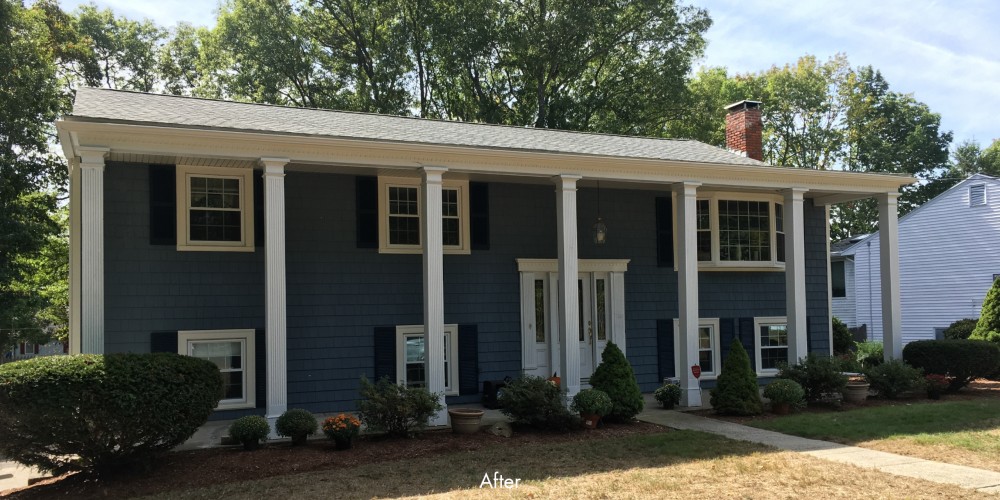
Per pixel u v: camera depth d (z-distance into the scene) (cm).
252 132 1031
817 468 845
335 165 1124
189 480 808
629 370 1175
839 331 2108
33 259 2472
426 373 1146
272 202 1061
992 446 973
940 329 2578
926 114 4350
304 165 1196
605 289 1531
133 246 1173
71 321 1145
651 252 1576
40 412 735
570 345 1227
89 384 752
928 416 1195
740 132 1836
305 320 1279
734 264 1597
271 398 1038
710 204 1596
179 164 1191
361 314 1320
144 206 1183
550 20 2872
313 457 906
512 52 2872
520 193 1462
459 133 1359
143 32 3189
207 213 1225
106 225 1159
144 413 782
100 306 942
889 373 1416
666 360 1570
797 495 733
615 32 2959
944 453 935
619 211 1552
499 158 1199
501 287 1432
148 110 1123
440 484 773
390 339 1338
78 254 1151
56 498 770
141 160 1144
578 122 3045
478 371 1398
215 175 1231
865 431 1077
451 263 1394
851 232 4234
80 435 768
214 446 973
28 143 2041
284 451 943
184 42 3284
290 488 760
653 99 3045
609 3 2858
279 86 3034
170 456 916
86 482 818
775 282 1698
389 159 1134
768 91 3912
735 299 1648
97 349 935
